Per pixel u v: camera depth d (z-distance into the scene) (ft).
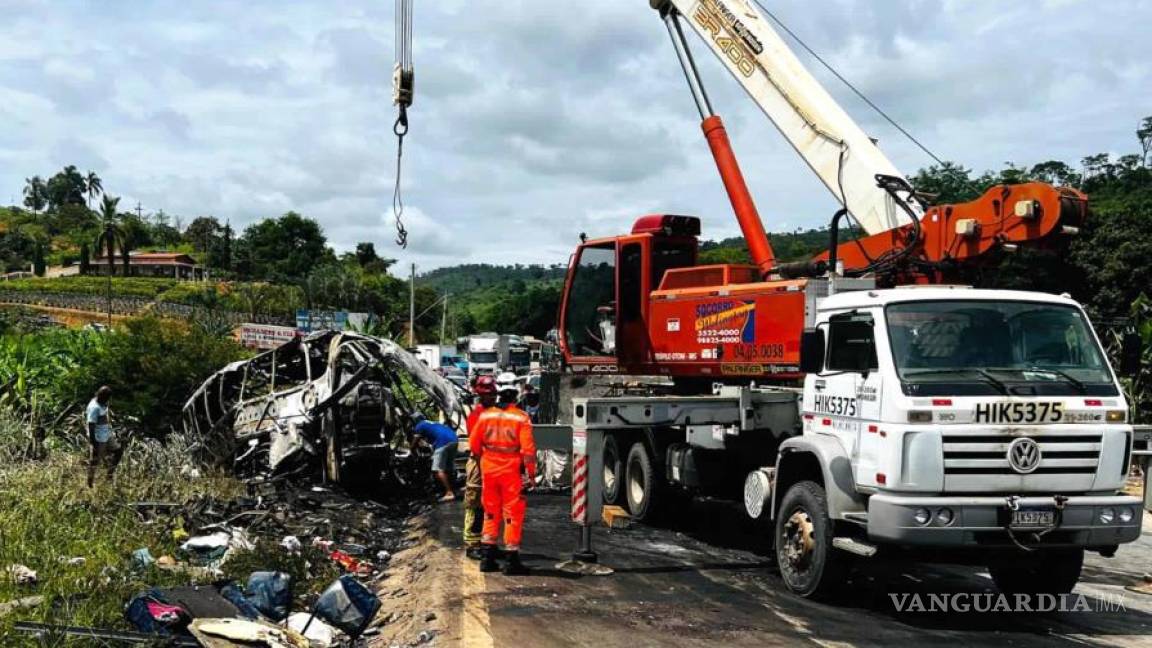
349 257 384.68
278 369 54.70
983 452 22.39
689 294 36.76
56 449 46.80
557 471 49.19
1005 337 23.88
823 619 23.54
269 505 39.68
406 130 36.86
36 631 19.70
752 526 38.01
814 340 26.09
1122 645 21.98
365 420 47.24
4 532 28.02
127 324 60.85
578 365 45.32
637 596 25.70
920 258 30.73
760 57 36.91
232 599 23.12
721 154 38.24
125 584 24.23
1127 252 98.27
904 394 22.61
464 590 26.16
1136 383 60.08
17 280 339.16
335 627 23.82
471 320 335.06
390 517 43.29
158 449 44.52
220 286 316.40
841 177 34.68
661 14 39.93
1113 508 22.52
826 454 24.81
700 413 30.86
